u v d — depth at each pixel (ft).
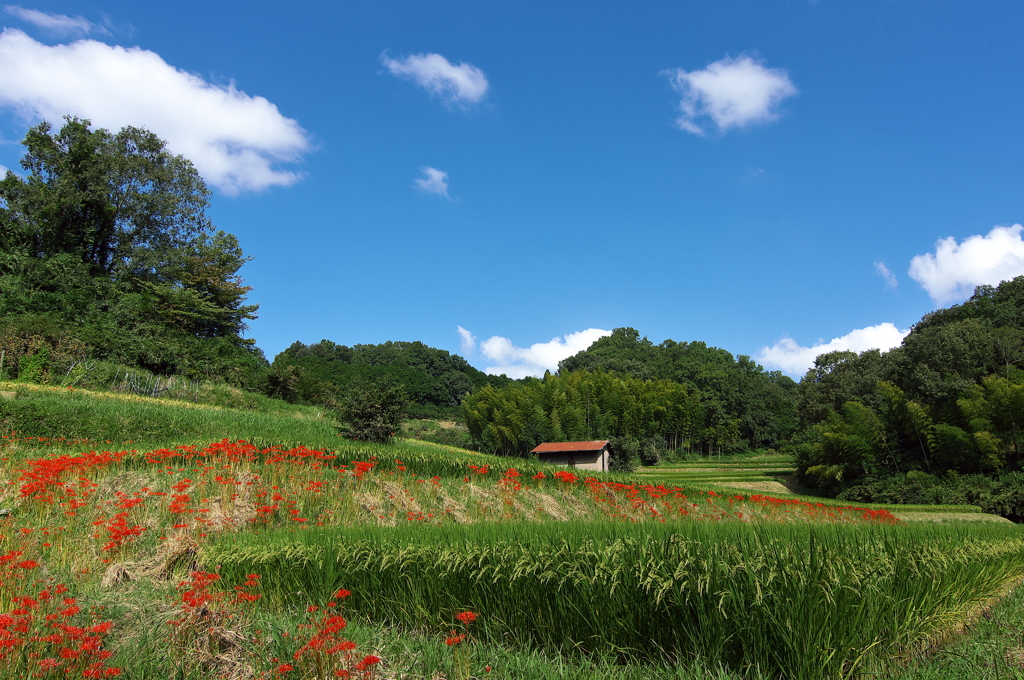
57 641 13.80
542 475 62.75
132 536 27.25
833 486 149.89
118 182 150.51
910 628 19.39
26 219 140.77
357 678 14.40
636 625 17.52
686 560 17.03
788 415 312.09
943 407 143.54
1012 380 142.92
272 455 48.39
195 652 15.51
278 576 23.20
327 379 285.84
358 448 63.26
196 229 167.12
